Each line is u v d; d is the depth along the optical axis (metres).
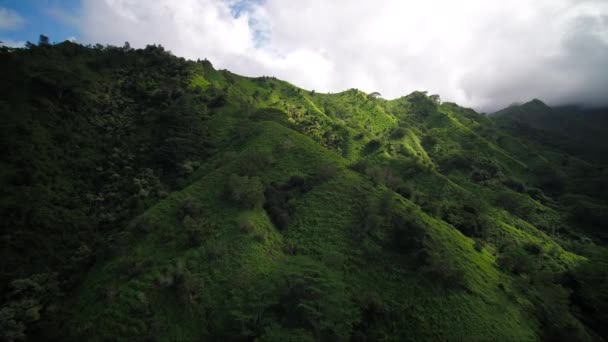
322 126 176.38
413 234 68.94
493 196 131.25
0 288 59.56
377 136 182.12
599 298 73.12
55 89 109.12
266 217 76.12
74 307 56.66
